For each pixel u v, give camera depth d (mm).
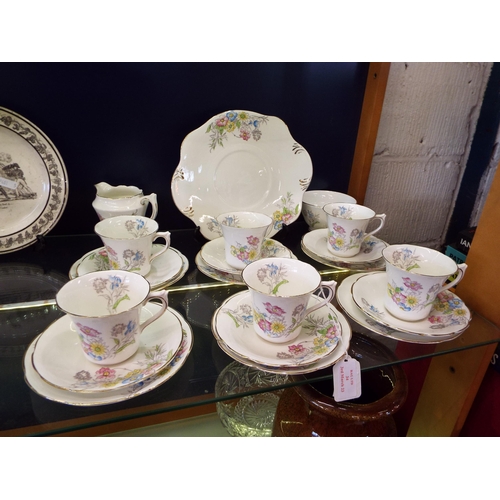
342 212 794
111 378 476
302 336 562
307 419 661
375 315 604
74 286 522
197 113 791
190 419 853
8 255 728
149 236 645
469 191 1030
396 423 893
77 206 787
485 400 718
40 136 686
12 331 618
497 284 621
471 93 940
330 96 855
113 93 725
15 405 502
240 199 810
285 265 587
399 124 919
